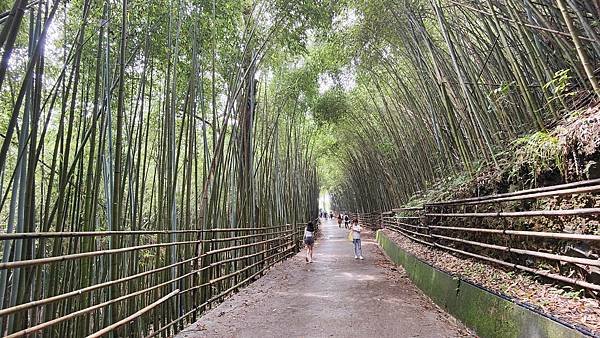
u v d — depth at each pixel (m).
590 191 2.80
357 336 3.88
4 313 1.76
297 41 7.61
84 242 3.55
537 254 3.61
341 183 37.84
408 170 13.34
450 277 4.81
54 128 7.94
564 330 2.51
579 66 4.39
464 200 5.64
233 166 7.59
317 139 21.73
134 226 4.56
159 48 5.32
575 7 3.73
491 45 5.98
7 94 5.01
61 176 3.56
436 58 6.80
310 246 10.37
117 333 3.46
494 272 4.67
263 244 8.84
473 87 6.45
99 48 3.77
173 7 5.15
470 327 3.95
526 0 4.49
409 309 4.95
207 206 6.01
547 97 4.55
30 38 3.05
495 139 6.09
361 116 15.84
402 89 11.05
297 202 16.59
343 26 8.62
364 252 12.66
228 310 5.08
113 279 3.43
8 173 6.66
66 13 4.42
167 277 4.56
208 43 5.88
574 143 3.68
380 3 7.15
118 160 3.56
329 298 5.72
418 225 9.75
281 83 11.60
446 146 8.13
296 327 4.24
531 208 4.46
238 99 7.67
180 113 7.37
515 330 3.10
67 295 2.27
